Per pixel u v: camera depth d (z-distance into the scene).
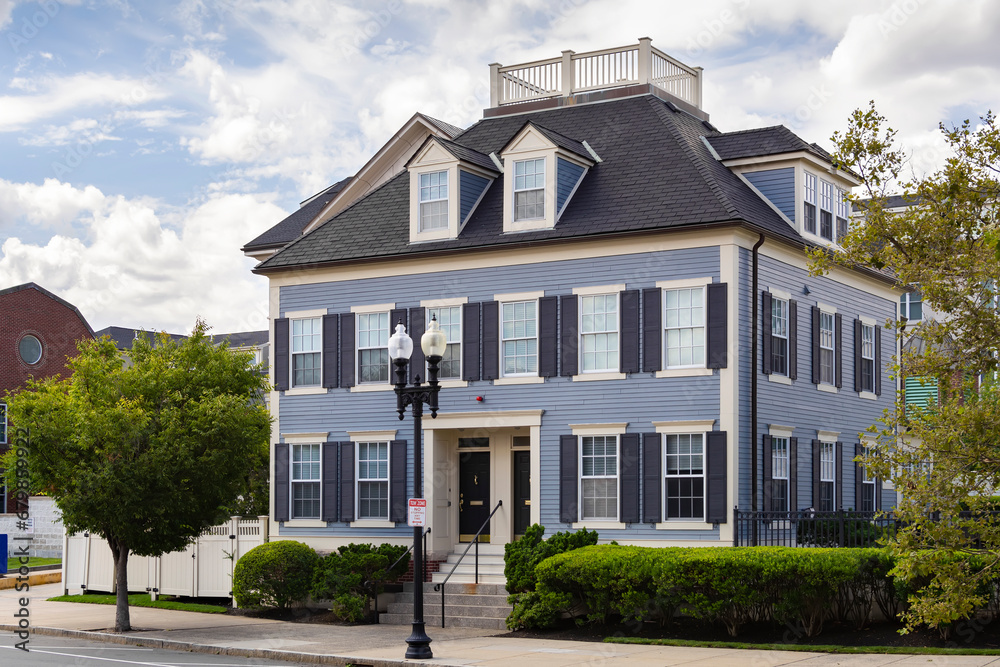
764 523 23.30
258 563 24.73
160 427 21.84
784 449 25.06
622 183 25.94
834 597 20.27
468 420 25.97
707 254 23.66
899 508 14.70
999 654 17.05
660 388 23.91
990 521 14.74
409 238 27.44
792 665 16.47
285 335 28.80
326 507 27.64
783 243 25.20
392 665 17.61
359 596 24.09
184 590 27.62
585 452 24.72
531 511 25.08
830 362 27.55
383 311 27.47
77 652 19.44
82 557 29.62
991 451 14.30
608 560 20.61
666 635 20.20
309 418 28.23
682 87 31.23
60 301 50.75
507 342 25.86
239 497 30.22
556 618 21.66
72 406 21.64
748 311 23.95
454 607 23.55
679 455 23.69
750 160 26.80
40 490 21.98
